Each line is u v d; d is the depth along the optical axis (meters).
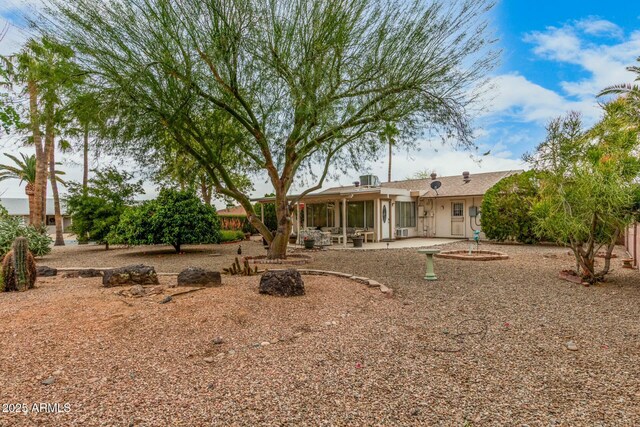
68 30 8.03
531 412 2.64
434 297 6.37
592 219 7.10
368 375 3.28
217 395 2.91
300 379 3.20
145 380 3.18
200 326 4.48
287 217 11.91
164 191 15.39
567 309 5.53
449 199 20.66
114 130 8.89
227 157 12.34
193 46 8.27
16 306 5.11
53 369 3.34
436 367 3.45
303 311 5.25
